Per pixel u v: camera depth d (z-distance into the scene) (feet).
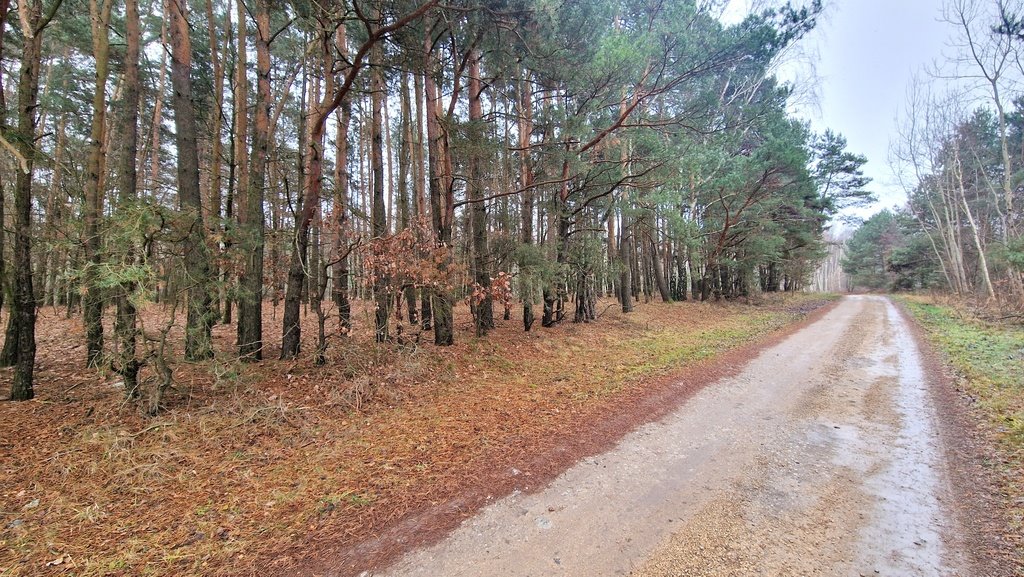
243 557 9.62
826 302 88.07
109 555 9.53
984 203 86.28
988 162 77.30
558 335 38.93
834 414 19.49
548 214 43.06
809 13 27.40
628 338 39.81
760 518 11.21
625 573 9.18
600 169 39.22
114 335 17.43
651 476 13.64
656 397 22.06
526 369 27.96
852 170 94.12
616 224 67.36
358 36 28.81
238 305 27.27
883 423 18.16
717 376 26.50
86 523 10.66
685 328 47.32
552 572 9.25
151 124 48.47
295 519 11.11
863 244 162.71
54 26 33.63
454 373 25.71
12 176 22.00
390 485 12.91
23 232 17.76
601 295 78.59
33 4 21.65
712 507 11.76
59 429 15.65
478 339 34.12
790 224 81.76
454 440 16.29
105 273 14.69
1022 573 8.82
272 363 24.76
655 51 28.60
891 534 10.39
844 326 49.83
